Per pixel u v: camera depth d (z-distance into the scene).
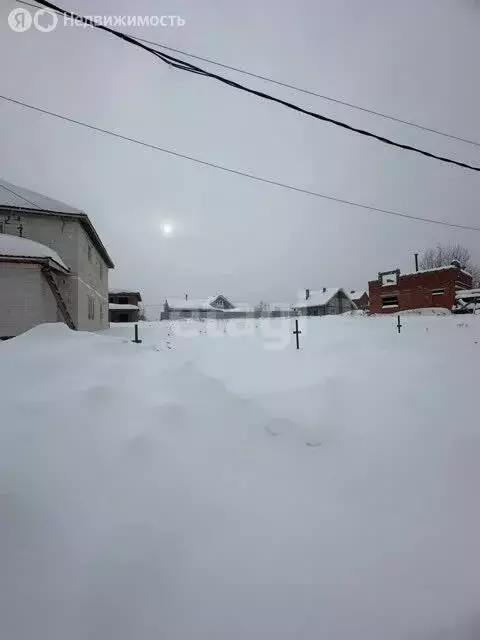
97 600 1.93
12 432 3.13
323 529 2.62
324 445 3.91
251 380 6.15
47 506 2.43
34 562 2.08
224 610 1.96
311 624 1.92
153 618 1.89
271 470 3.34
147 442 3.21
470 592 2.12
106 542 2.26
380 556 2.38
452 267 24.23
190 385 4.71
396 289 26.78
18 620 1.80
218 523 2.56
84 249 18.75
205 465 3.17
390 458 3.62
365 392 5.44
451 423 4.36
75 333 6.31
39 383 4.14
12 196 17.22
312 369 6.96
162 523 2.47
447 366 7.00
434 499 3.00
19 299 13.49
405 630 1.90
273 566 2.26
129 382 4.43
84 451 3.01
